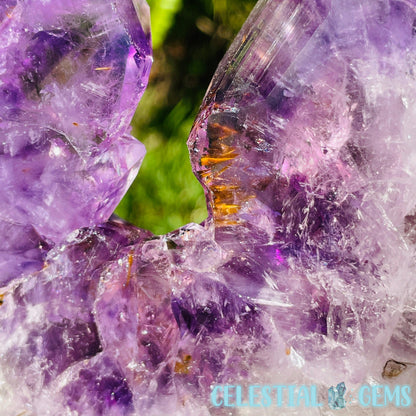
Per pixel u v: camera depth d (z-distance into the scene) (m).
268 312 0.19
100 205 0.20
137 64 0.19
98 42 0.19
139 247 0.19
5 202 0.19
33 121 0.19
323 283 0.19
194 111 0.36
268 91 0.19
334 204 0.19
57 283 0.19
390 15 0.19
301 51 0.19
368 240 0.19
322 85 0.19
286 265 0.19
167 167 0.35
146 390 0.19
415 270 0.19
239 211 0.19
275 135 0.19
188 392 0.19
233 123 0.19
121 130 0.20
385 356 0.19
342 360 0.19
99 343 0.19
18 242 0.19
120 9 0.19
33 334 0.19
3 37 0.19
